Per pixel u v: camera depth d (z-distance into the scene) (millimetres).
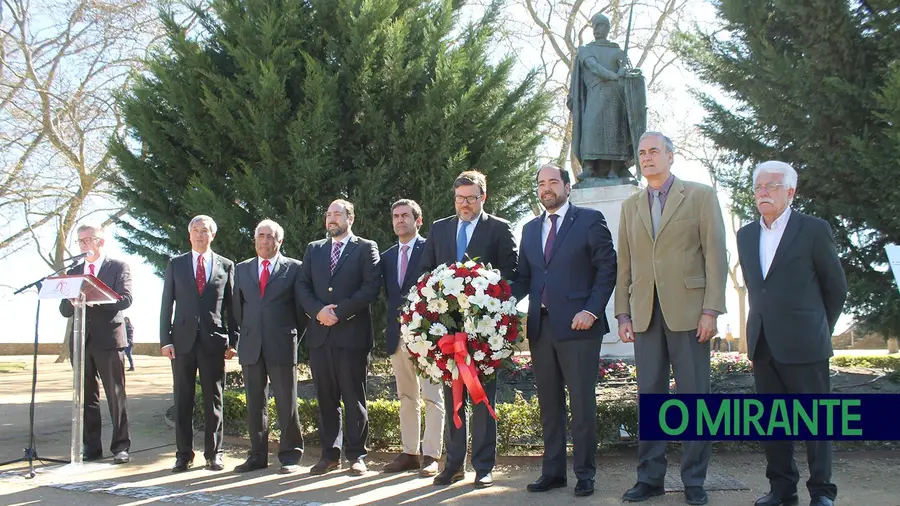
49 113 16922
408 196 8828
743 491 4484
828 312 4152
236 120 8305
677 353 4297
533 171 9688
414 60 8867
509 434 5625
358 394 5316
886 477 4812
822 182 8109
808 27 7961
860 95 7500
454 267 4625
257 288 5535
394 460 5441
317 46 8844
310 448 6227
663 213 4371
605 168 9078
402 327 4680
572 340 4500
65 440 7062
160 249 9234
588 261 4652
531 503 4312
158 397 10484
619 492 4562
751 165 9117
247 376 5492
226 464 5742
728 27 9078
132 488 4895
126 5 16984
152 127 8359
